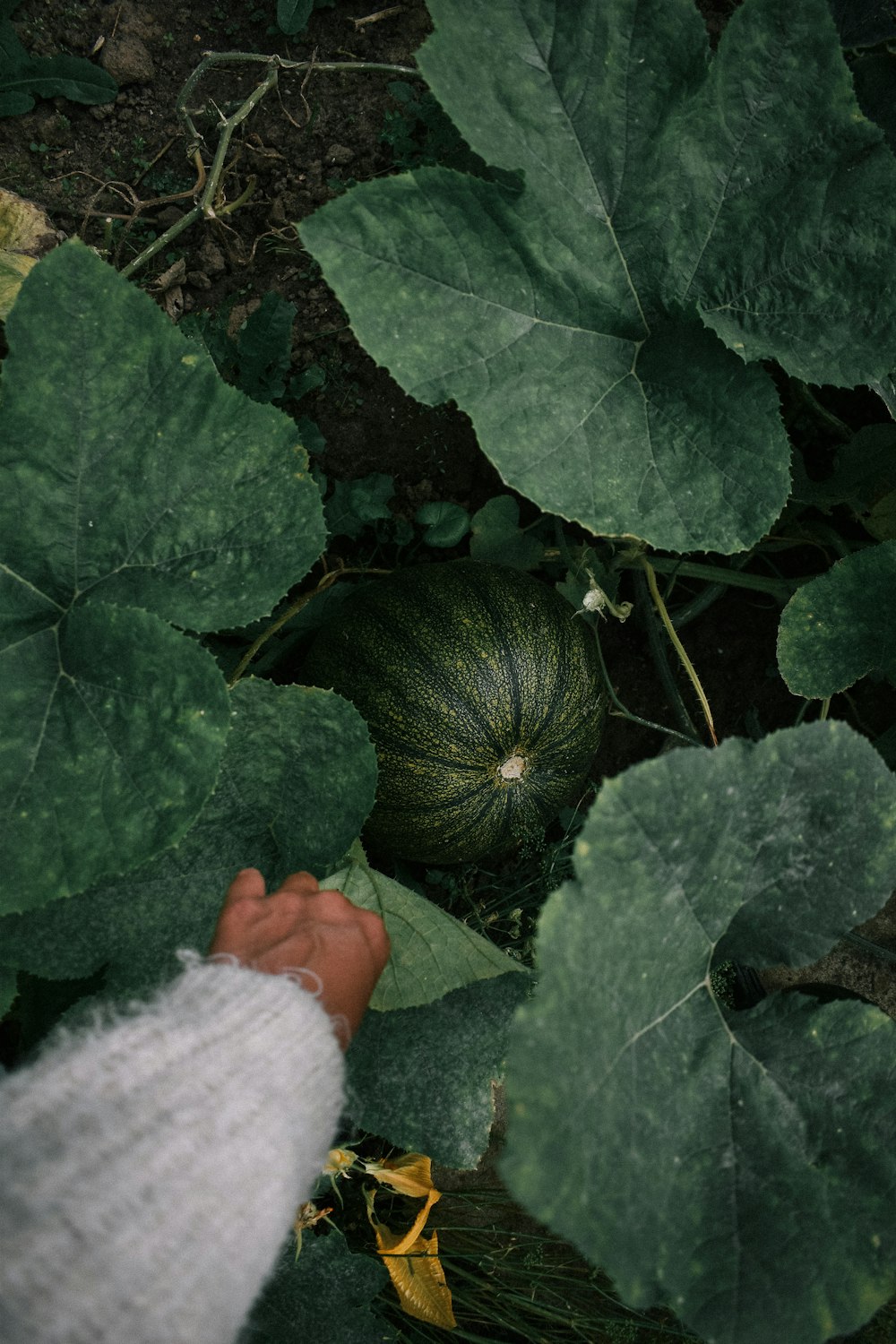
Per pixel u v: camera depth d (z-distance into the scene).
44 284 0.60
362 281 0.61
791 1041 0.61
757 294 0.66
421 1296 0.73
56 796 0.61
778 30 0.62
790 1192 0.58
